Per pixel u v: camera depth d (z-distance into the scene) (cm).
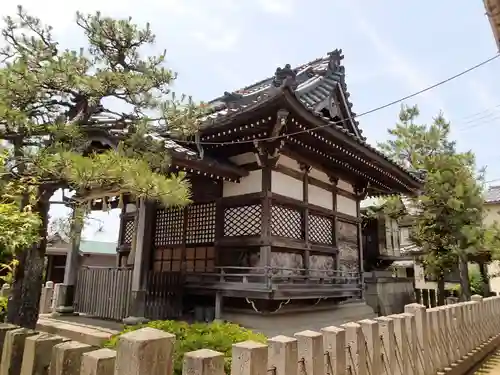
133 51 598
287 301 832
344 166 1101
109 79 528
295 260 936
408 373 412
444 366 525
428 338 488
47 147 477
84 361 174
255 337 409
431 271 1495
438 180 1435
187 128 616
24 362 200
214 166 827
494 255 1418
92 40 576
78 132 536
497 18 455
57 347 188
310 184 1045
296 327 834
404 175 1207
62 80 500
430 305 1518
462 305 670
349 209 1232
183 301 881
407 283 1547
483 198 1456
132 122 601
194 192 991
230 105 1046
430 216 1459
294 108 725
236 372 209
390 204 1644
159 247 1048
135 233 873
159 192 477
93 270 888
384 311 1312
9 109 449
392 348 387
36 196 527
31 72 487
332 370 288
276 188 903
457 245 1416
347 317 1057
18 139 486
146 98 568
